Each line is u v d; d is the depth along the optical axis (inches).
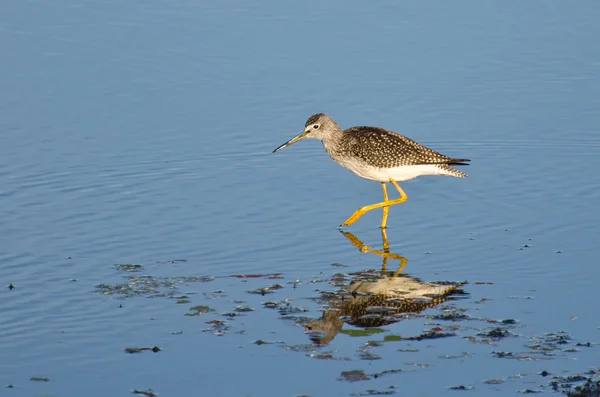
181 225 595.8
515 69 853.8
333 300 484.4
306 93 808.3
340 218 618.8
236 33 909.2
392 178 625.6
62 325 455.5
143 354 426.3
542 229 587.8
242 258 545.0
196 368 412.8
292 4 972.6
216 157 714.2
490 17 948.0
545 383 394.0
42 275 516.4
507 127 759.7
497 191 660.7
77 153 707.4
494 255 548.1
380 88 818.2
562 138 740.7
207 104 791.1
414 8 964.6
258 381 401.1
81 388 396.2
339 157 644.7
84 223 596.4
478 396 385.1
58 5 962.7
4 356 424.2
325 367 411.5
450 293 494.0
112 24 922.7
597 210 616.1
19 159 693.3
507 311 469.1
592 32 916.6
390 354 423.5
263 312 469.4
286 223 605.9
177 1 975.6
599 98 803.4
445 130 754.8
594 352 422.0
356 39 901.8
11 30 904.3
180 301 482.3
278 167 708.7
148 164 696.4
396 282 509.7
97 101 788.0
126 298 486.3
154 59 859.4
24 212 611.5
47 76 824.9
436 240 577.3
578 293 490.9
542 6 970.1
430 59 869.2
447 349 426.9
